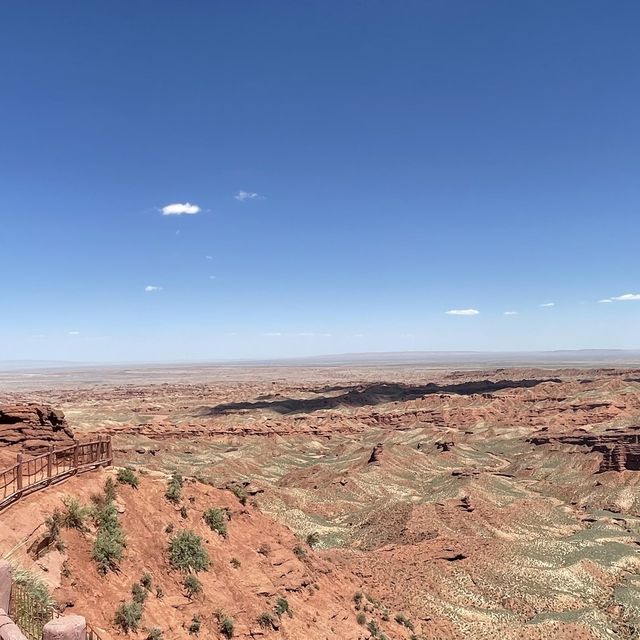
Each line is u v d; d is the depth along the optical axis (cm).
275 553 3319
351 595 3797
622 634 5972
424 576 6481
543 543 8388
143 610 2194
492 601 6244
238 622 2555
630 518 10606
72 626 982
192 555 2681
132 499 2764
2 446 3041
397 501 11425
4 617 1028
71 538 2231
